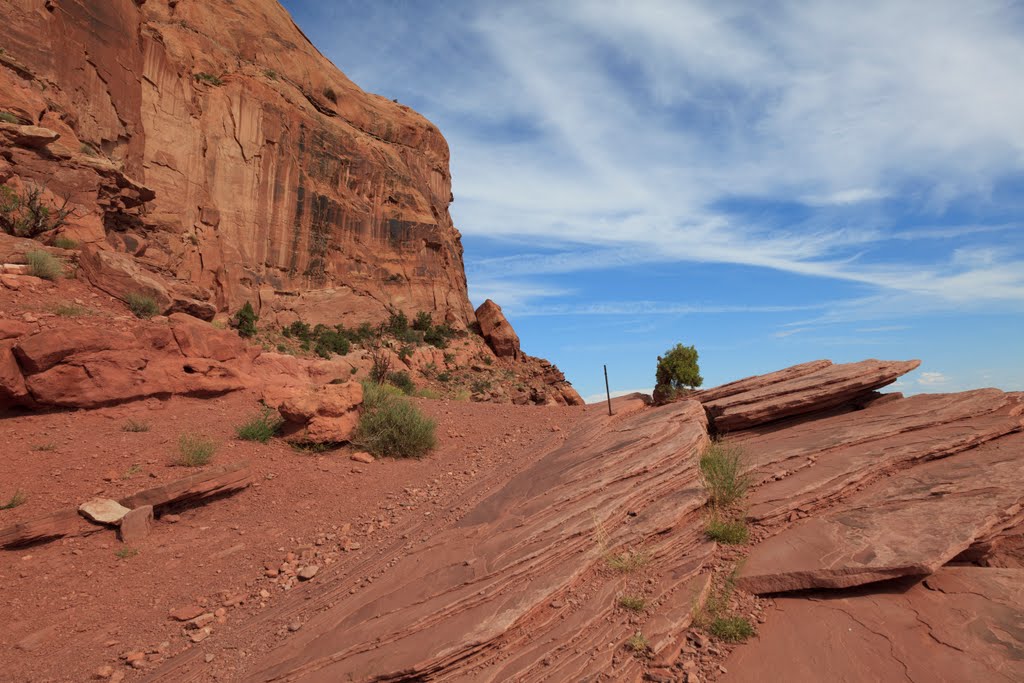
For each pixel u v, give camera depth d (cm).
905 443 776
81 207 1938
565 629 458
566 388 6275
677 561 560
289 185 5569
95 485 809
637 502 658
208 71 5034
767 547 569
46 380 999
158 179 4228
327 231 6009
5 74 2309
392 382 2533
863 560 500
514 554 568
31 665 505
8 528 660
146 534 738
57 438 923
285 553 741
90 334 1091
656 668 411
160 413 1127
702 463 805
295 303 5472
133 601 618
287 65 6088
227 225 4922
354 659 449
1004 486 609
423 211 7512
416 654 429
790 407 1011
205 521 805
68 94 3148
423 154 8362
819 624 451
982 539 532
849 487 675
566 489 722
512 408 1739
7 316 1040
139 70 3991
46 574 637
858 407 1028
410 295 6931
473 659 430
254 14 5941
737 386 1228
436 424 1366
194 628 572
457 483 969
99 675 490
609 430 1091
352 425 1181
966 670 379
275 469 993
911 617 445
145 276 1631
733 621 462
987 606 445
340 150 6309
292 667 453
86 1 3406
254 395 1357
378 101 7931
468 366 6291
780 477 731
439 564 593
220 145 4925
